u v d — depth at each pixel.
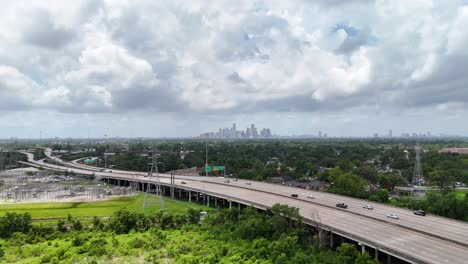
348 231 106.19
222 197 184.12
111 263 104.69
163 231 136.38
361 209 139.00
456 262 79.88
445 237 97.81
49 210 183.88
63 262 103.31
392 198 184.25
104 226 142.25
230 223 134.88
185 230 136.88
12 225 135.38
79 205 198.25
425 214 129.25
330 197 170.00
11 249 117.62
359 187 177.88
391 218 122.38
